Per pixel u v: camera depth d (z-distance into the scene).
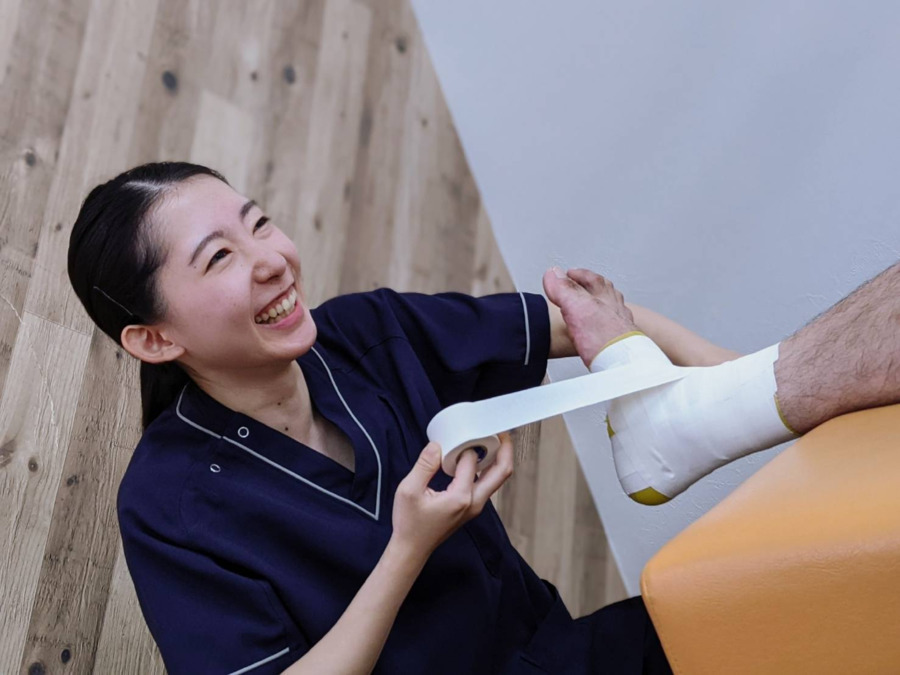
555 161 1.99
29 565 1.33
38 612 1.32
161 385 1.17
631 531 2.02
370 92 2.11
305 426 1.13
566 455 2.03
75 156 1.63
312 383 1.14
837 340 0.95
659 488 1.04
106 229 1.08
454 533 1.10
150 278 1.06
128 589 1.42
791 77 1.57
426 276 2.08
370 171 2.06
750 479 0.87
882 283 0.97
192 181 1.10
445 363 1.20
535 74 2.01
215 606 1.00
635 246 1.82
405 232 2.07
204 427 1.10
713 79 1.67
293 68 2.00
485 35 2.12
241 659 0.97
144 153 1.73
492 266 2.16
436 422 0.97
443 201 2.15
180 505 1.05
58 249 1.54
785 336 1.63
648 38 1.77
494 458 1.00
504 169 2.13
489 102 2.13
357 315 1.23
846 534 0.69
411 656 1.04
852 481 0.77
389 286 2.02
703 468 1.02
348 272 1.96
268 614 0.99
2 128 1.55
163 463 1.08
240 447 1.09
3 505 1.33
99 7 1.73
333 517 1.06
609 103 1.85
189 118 1.81
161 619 0.99
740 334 1.68
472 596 1.08
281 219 1.89
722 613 0.71
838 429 0.90
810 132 1.55
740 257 1.66
